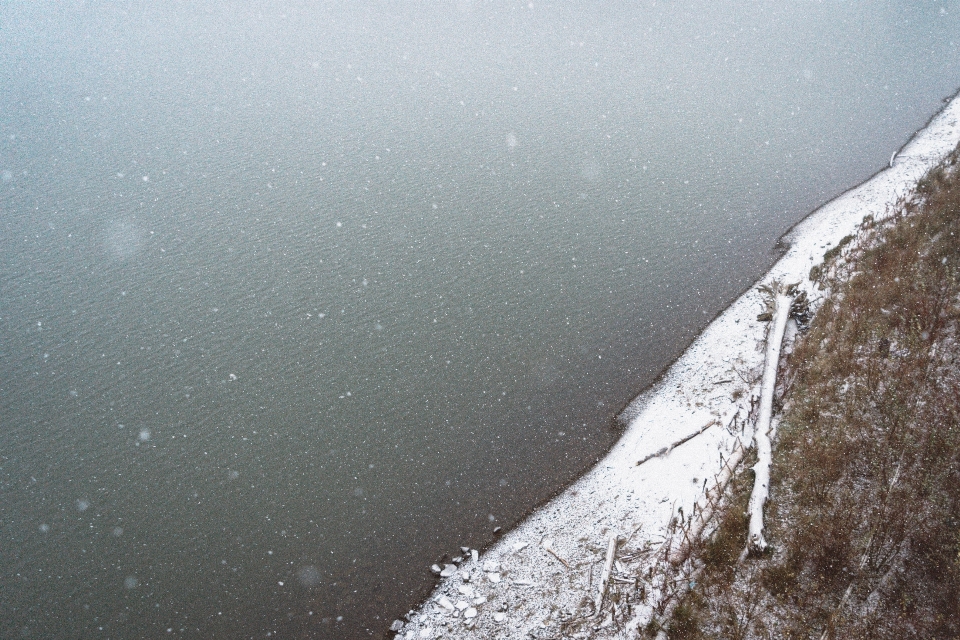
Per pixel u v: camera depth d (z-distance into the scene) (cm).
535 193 3045
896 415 1156
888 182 2598
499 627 1200
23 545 1523
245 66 5406
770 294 1864
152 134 4038
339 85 4822
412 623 1273
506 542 1428
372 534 1483
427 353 2047
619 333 2062
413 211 2955
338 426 1794
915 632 855
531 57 5162
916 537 960
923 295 1434
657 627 1012
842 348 1430
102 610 1364
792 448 1244
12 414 1919
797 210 2652
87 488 1662
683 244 2525
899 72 4038
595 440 1683
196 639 1293
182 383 2000
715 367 1752
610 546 1255
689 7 6375
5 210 3133
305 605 1340
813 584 969
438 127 3925
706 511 1210
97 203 3177
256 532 1509
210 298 2414
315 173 3403
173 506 1593
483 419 1780
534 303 2252
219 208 3083
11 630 1340
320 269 2550
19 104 4662
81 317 2345
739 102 3925
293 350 2106
